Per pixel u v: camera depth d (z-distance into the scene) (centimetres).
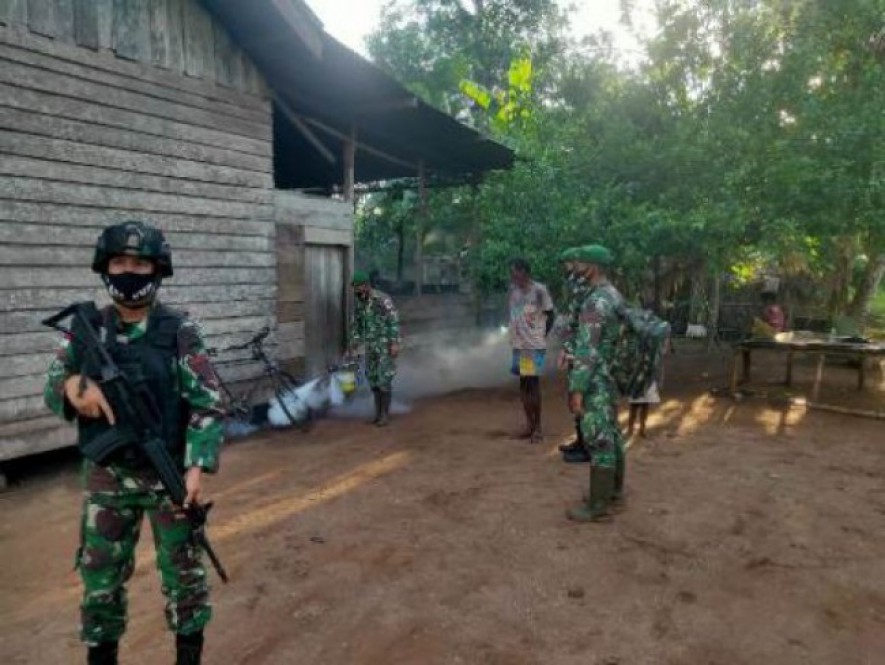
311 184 1558
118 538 256
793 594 374
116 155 661
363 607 359
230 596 370
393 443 706
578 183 1080
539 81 1428
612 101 1120
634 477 580
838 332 1205
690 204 1023
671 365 1226
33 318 600
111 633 264
